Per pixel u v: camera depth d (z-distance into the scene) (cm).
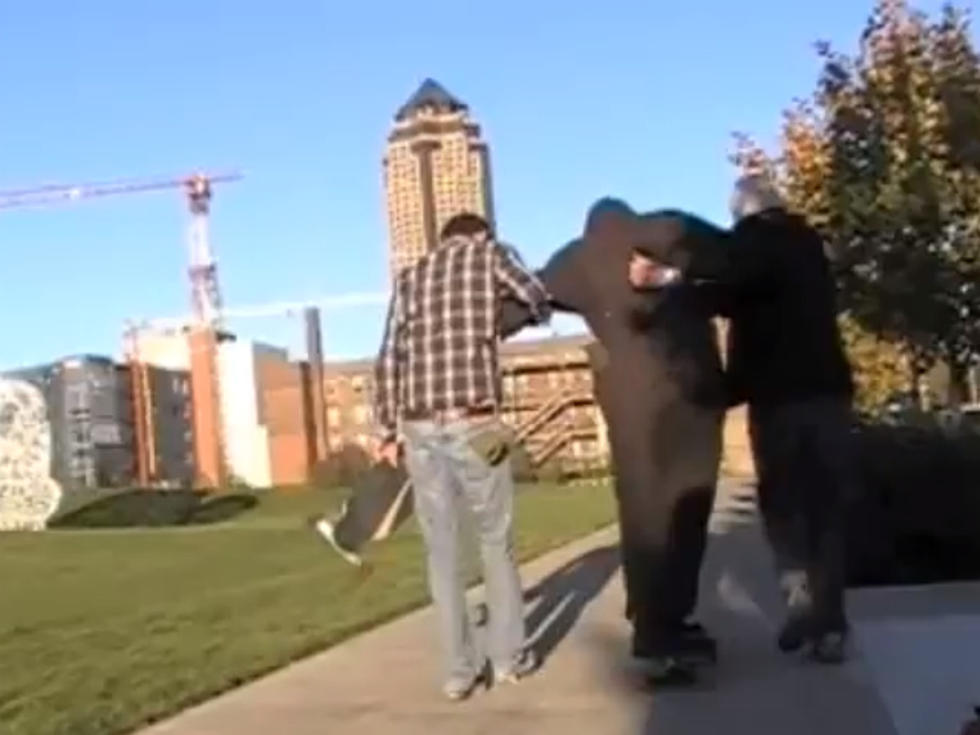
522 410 4450
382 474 920
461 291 720
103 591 1439
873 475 948
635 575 709
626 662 774
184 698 774
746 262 713
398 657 862
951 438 975
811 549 736
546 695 708
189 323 7531
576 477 4388
